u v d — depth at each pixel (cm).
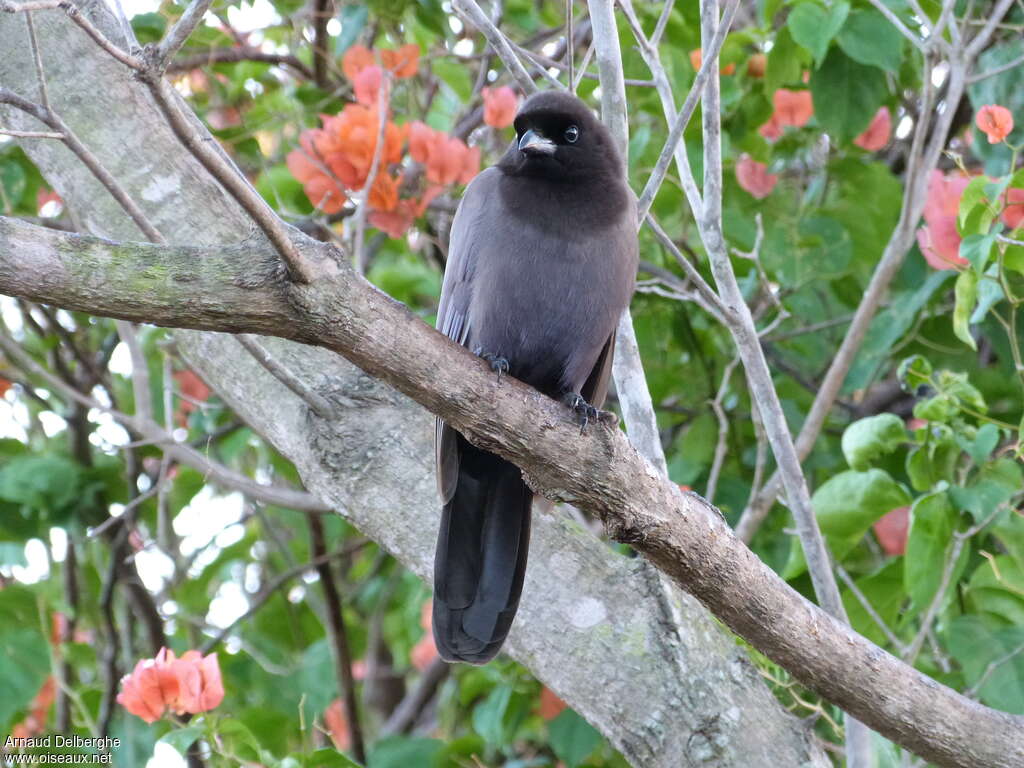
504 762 1191
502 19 1124
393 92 1102
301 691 1105
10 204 1034
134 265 506
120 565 1101
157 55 469
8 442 1160
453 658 707
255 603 1159
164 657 795
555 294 753
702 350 1130
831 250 1064
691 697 694
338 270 535
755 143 1065
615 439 595
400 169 976
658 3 1104
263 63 1171
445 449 712
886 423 841
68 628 1230
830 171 1084
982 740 627
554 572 726
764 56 1058
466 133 1120
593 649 707
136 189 809
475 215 777
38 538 1112
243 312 520
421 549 733
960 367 1046
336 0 1065
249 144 1164
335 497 752
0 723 948
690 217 1137
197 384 1221
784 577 869
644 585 719
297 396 768
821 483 1109
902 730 629
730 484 1066
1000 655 800
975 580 818
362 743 1091
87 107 827
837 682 625
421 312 1217
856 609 866
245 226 802
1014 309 823
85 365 1132
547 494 614
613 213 761
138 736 1052
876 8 965
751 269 1108
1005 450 842
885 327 1020
